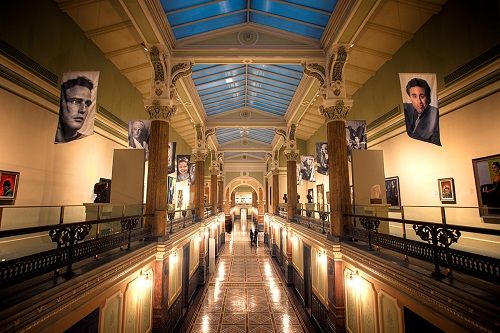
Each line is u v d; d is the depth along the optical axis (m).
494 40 5.25
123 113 10.22
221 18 8.66
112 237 4.75
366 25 7.70
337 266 7.00
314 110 14.77
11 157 5.42
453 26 6.26
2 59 5.13
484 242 5.25
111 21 7.45
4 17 5.14
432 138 4.96
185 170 12.60
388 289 4.73
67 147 7.18
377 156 7.46
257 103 16.28
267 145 23.64
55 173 6.72
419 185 7.68
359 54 9.06
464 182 6.09
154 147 7.98
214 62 9.12
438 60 6.75
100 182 8.12
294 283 12.99
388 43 8.30
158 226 7.51
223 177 28.39
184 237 9.38
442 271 3.79
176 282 8.76
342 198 7.60
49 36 6.34
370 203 7.04
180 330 8.73
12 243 4.38
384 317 4.90
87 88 4.87
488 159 5.48
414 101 5.15
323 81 8.73
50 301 2.91
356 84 10.96
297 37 9.02
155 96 8.23
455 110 6.32
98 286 3.98
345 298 6.80
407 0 6.57
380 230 6.57
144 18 6.93
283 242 15.79
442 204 6.80
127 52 8.95
